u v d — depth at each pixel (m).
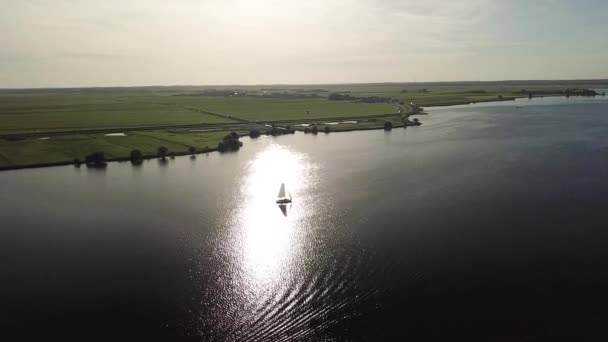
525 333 39.22
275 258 55.09
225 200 77.44
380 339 39.12
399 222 64.38
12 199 79.19
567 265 50.53
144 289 48.09
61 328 41.50
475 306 43.31
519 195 74.81
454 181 84.50
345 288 47.53
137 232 63.22
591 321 40.62
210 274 51.34
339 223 65.06
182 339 40.03
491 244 56.16
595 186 78.44
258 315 43.50
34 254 56.53
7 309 44.53
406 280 48.34
